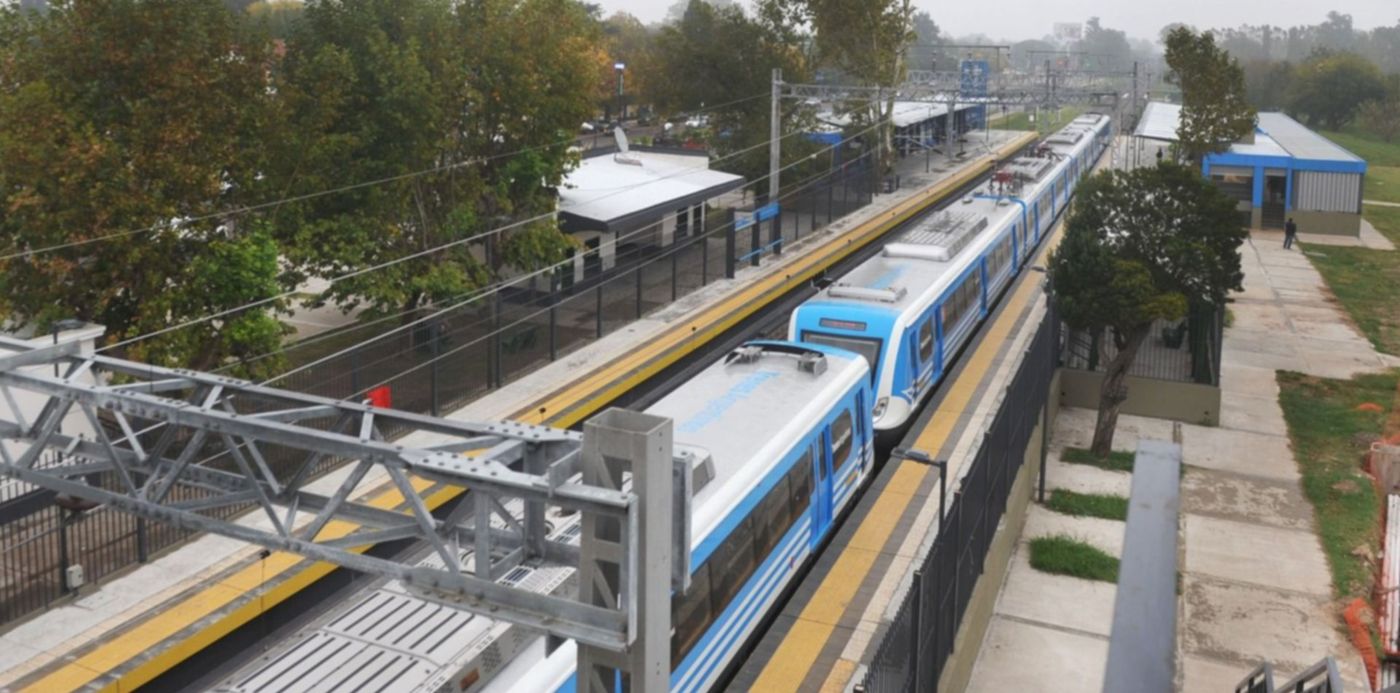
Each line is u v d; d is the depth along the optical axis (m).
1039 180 47.16
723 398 17.52
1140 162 63.19
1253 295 45.50
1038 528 23.45
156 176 21.89
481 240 33.06
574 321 33.50
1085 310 26.38
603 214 38.84
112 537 17.88
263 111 24.56
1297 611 20.38
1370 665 18.44
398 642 10.57
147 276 21.62
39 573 16.38
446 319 29.73
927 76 59.88
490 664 10.49
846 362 19.94
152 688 15.27
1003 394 26.20
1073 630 19.36
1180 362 32.00
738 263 41.69
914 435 23.42
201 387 9.92
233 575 17.44
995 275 34.97
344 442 7.88
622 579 6.80
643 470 6.81
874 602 16.03
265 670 10.06
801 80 56.66
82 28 21.78
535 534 7.78
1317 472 26.88
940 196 59.09
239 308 21.66
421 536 8.00
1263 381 34.16
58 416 9.40
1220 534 23.52
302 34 28.06
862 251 46.81
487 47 31.14
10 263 20.91
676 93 56.97
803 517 16.88
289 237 26.66
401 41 29.42
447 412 25.73
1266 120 84.62
